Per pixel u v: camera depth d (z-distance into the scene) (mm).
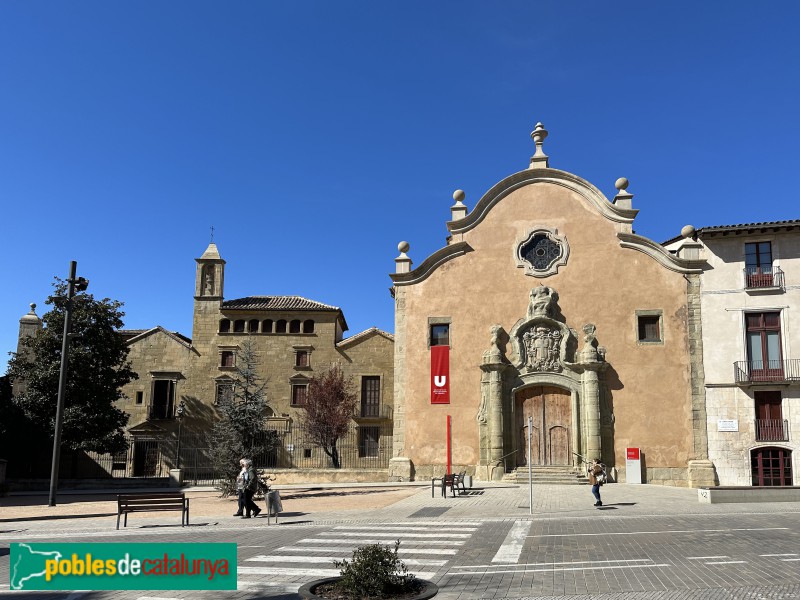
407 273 33750
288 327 44969
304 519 19641
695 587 10398
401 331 33312
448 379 32188
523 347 31891
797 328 30344
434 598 9781
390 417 43000
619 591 10219
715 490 22375
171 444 42594
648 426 30484
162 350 44562
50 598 10312
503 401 31453
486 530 16906
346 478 34594
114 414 38188
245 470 20984
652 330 31594
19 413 35781
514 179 33781
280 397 43750
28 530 18312
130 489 34312
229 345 44688
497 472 30547
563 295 32250
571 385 31094
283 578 11359
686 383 30688
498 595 10008
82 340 38312
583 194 33125
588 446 30203
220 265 46125
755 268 31328
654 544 14406
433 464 31703
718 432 30094
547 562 12586
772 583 10555
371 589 9555
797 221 30719
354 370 44156
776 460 29500
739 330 30797
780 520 17844
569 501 23141
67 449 36406
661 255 31922
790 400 29766
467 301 33031
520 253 33031
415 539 15508
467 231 33781
